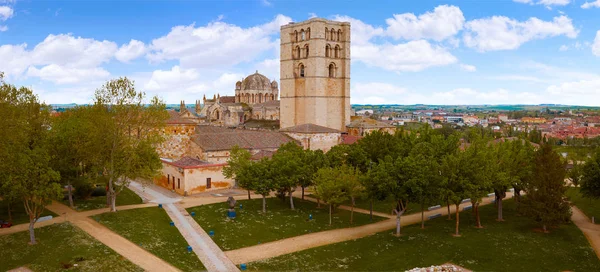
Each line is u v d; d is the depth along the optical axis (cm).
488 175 7925
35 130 9094
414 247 7200
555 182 7812
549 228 8162
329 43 16138
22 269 5900
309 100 15962
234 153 10712
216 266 6331
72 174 8625
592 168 8762
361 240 7562
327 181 8512
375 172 8075
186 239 7269
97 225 7425
